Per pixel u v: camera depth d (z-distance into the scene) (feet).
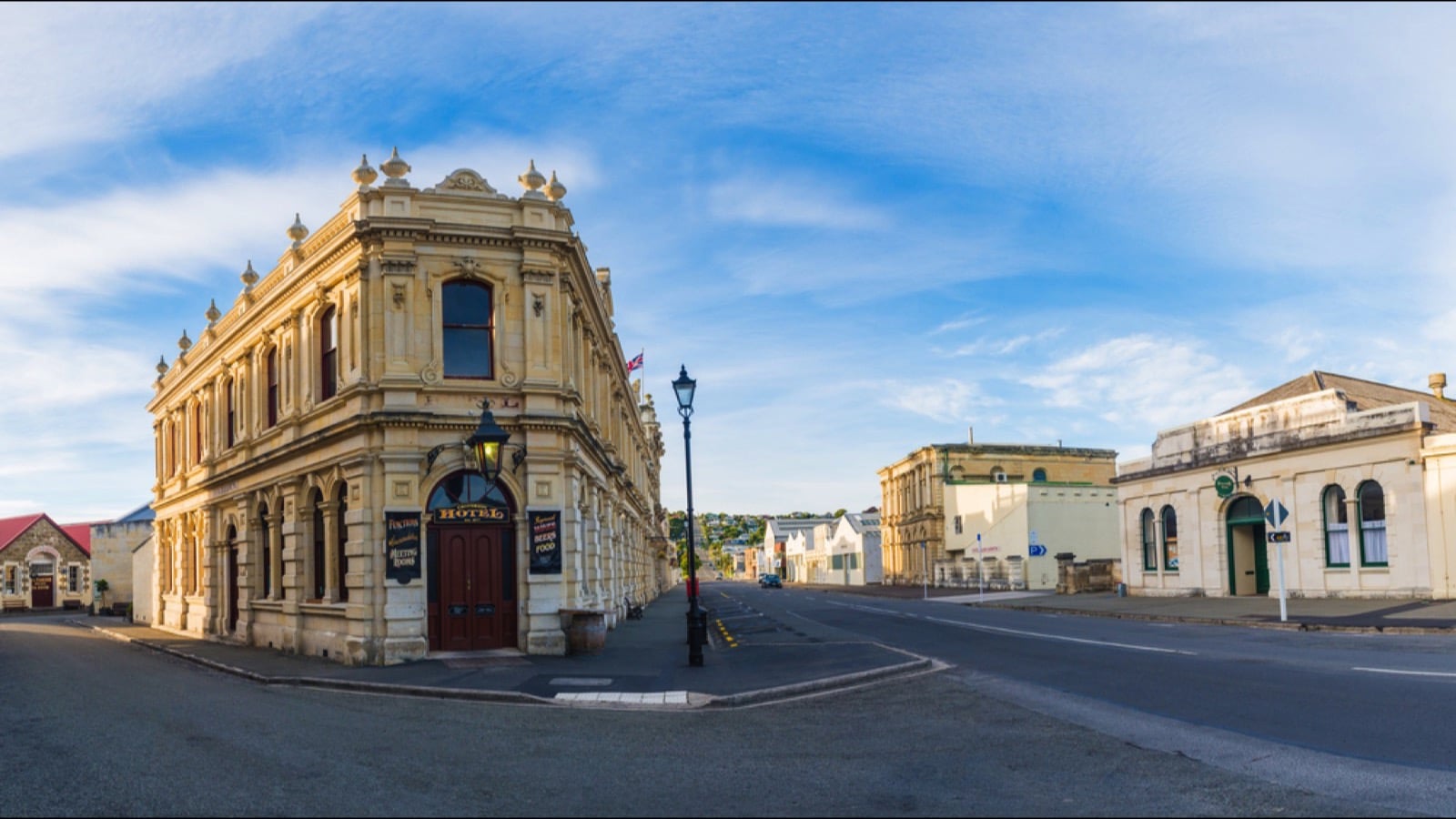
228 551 109.81
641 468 173.17
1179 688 47.29
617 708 49.26
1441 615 78.18
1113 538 202.80
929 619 111.45
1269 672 50.70
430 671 64.08
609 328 108.78
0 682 68.28
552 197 78.13
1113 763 32.55
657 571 236.43
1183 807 26.89
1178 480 126.31
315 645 80.28
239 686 63.87
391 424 70.69
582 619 72.90
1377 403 115.85
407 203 72.95
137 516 218.18
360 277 72.84
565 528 75.25
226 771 34.37
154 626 145.59
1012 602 143.64
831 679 54.75
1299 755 32.22
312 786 31.63
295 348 86.17
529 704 51.39
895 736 39.09
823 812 27.48
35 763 37.19
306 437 78.95
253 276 101.45
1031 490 197.88
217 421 113.50
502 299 74.95
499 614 73.36
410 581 70.54
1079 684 50.83
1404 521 94.73
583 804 28.86
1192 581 123.13
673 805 28.50
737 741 39.14
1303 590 106.32
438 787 31.22
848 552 332.19
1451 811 25.76
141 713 50.67
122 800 30.45
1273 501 83.20
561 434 75.25
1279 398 124.26
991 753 34.83
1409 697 40.96
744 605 163.63
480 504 73.00
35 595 245.86
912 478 262.88
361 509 71.10
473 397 73.51
